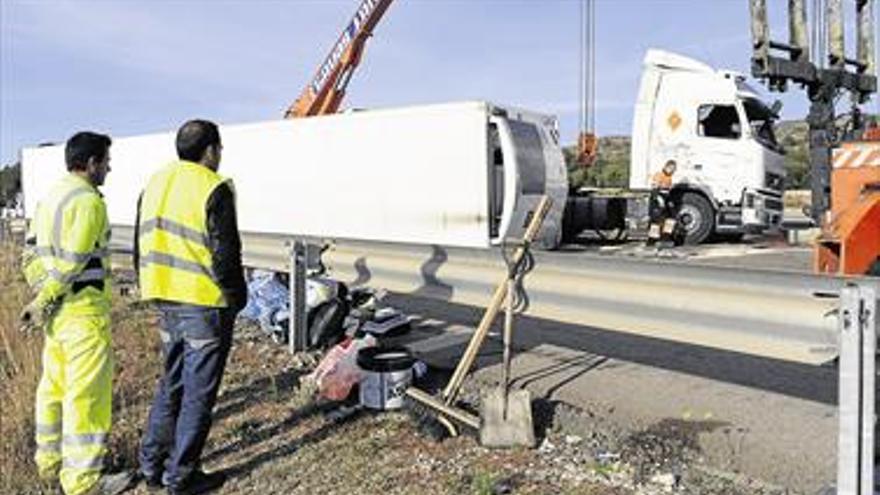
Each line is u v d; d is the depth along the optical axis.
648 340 7.51
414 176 11.19
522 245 4.98
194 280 4.52
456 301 5.62
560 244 14.34
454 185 10.77
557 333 7.91
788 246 15.70
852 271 6.99
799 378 6.07
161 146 15.70
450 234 10.81
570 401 5.64
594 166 21.95
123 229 12.01
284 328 7.56
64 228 4.59
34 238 4.87
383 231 11.60
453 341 7.55
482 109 10.51
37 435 4.86
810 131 16.72
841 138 16.19
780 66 15.78
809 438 4.79
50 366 4.81
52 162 20.50
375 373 5.58
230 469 4.80
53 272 4.59
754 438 4.83
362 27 21.22
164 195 4.62
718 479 4.39
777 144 16.56
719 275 3.94
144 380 6.55
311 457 4.89
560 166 12.26
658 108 16.47
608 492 4.24
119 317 8.81
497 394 5.03
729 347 3.95
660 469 4.54
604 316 4.56
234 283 4.56
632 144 16.86
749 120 16.03
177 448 4.50
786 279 3.65
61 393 4.83
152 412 4.73
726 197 15.93
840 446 3.24
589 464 4.61
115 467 5.02
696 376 6.16
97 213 4.67
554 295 4.85
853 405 3.20
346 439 5.13
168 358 4.69
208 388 4.55
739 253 14.33
